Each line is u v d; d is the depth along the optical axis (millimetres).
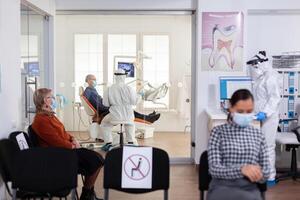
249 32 4996
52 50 5043
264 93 4121
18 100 3574
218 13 4820
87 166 3365
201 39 4848
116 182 2521
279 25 4996
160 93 5727
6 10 3281
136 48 5754
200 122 4934
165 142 5734
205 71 4883
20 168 2604
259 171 2182
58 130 3328
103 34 5723
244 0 4809
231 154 2275
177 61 5676
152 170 2541
